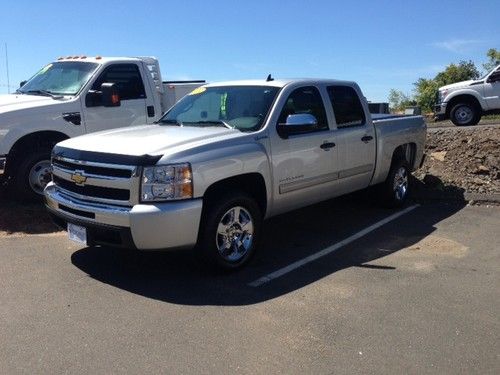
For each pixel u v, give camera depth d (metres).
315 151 6.43
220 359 3.78
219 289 5.09
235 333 4.17
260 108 6.11
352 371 3.64
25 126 7.72
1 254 6.03
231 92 6.53
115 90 8.27
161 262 5.83
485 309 4.63
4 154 7.58
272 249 6.41
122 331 4.19
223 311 4.57
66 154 5.53
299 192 6.32
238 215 5.53
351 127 7.14
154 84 9.30
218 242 5.36
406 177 8.55
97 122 8.45
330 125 6.77
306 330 4.23
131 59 8.99
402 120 8.40
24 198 8.04
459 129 15.81
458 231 7.13
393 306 4.69
